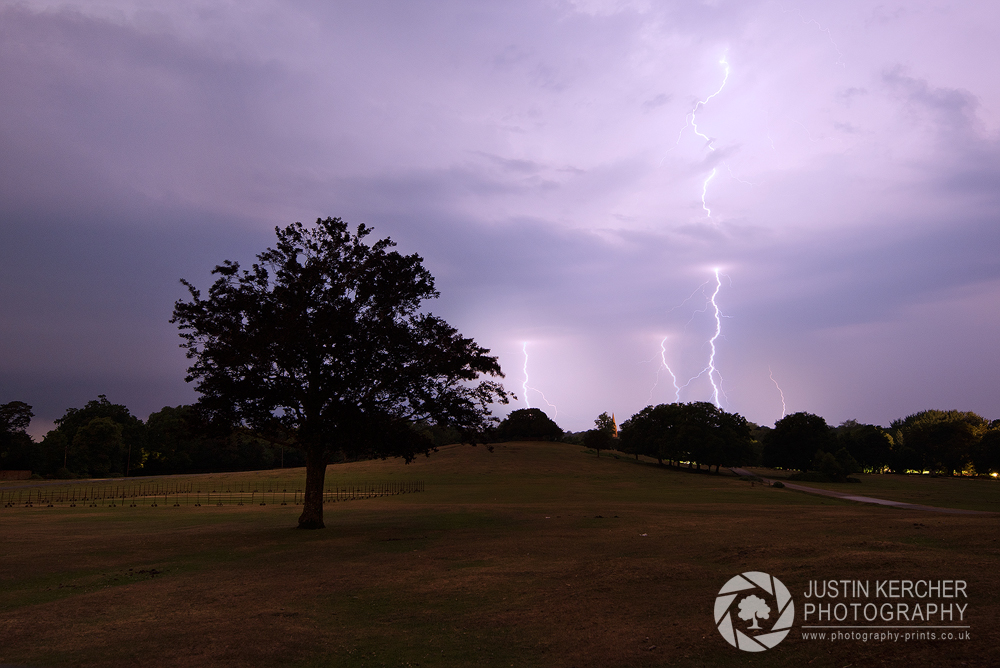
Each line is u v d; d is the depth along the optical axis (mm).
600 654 9781
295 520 36750
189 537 27547
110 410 140625
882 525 23188
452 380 32750
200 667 9609
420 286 33875
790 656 9062
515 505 47156
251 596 14820
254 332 28953
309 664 9898
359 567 18750
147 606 13859
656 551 19453
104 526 33438
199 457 142250
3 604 14414
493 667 9602
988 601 10531
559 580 15633
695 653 9477
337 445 28703
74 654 10383
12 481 99125
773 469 130750
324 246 32219
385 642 11031
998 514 30312
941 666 7875
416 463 109938
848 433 132125
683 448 103625
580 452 126250
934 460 122438
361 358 29594
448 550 22109
